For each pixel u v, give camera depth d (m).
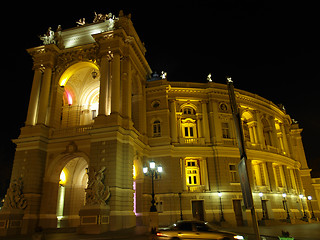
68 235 21.27
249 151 36.31
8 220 24.45
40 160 28.11
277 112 46.06
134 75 33.12
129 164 26.34
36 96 31.02
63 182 32.91
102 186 23.81
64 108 36.75
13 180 27.48
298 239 16.69
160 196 32.25
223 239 13.49
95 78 36.31
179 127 36.62
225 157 34.94
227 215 32.03
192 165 35.72
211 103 37.59
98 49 31.06
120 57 30.14
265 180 37.25
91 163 25.48
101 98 27.98
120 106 28.47
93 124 27.19
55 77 32.22
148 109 36.53
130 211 25.22
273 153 39.09
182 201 32.38
